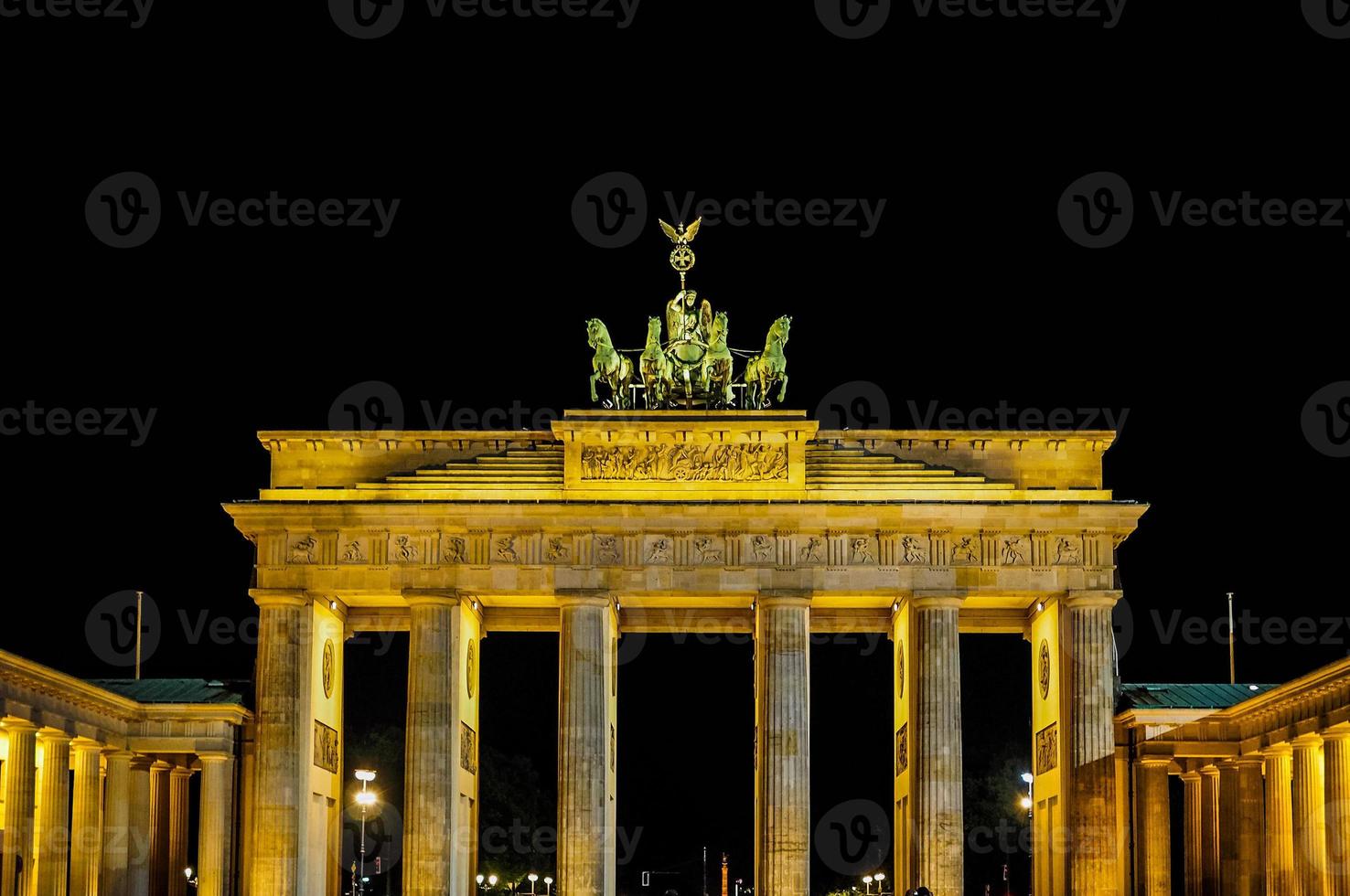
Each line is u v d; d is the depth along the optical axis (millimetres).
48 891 129625
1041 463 147500
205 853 142000
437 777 141375
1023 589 143625
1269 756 140000
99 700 134875
